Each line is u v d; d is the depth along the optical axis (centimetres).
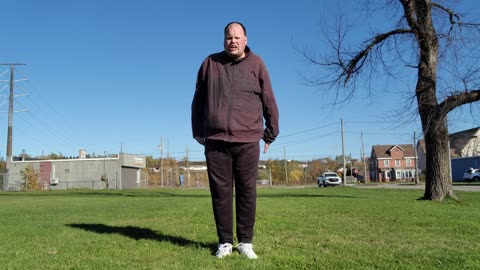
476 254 407
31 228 631
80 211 995
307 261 380
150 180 6400
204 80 438
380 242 482
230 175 425
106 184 5416
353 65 1677
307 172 7525
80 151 5772
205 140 431
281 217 739
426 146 1453
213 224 653
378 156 9056
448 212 837
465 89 1381
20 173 5228
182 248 447
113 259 396
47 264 380
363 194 1955
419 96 1452
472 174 5209
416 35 1447
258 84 432
